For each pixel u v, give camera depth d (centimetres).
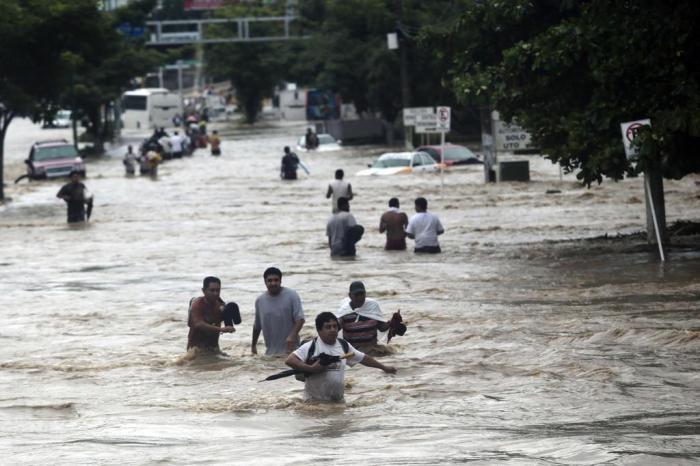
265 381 3103
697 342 3459
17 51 10738
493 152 10781
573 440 2367
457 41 6366
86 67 11738
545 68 5588
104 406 2975
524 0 5959
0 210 10106
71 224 8631
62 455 2388
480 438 2430
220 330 3575
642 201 8781
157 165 14562
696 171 5647
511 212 8375
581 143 5619
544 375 3108
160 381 3322
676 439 2361
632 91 5512
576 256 5841
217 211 9356
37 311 4769
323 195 10556
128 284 5541
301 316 3566
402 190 10475
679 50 5381
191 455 2344
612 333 3628
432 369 3269
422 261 6019
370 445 2395
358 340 3519
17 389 3244
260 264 6122
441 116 9412
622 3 5488
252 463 2239
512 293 4734
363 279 5384
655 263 5409
